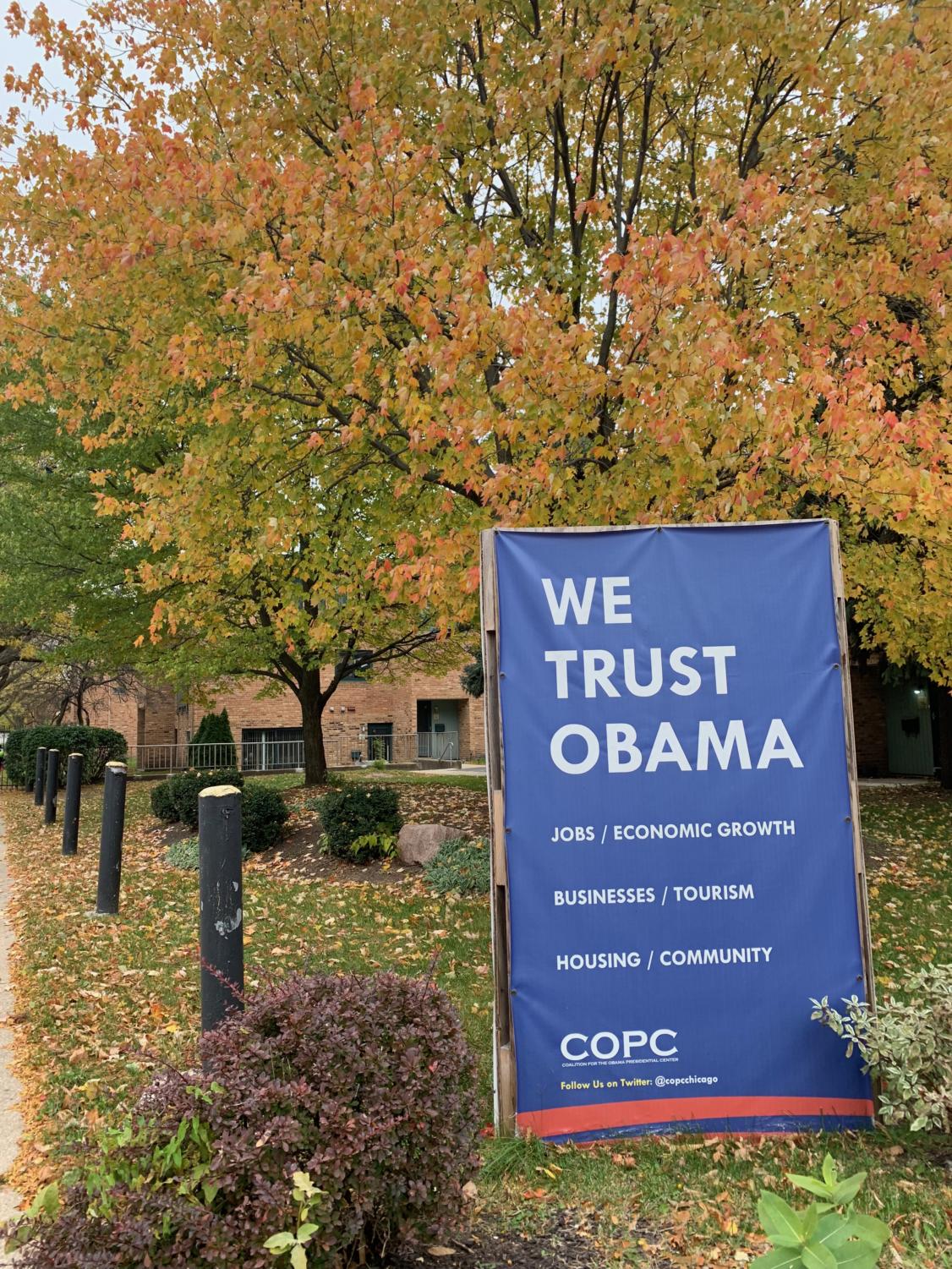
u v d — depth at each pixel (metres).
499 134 7.12
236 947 4.38
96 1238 2.36
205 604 10.76
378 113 6.80
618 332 6.60
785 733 4.48
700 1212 3.55
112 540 13.89
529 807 4.38
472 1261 3.19
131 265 6.94
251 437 8.17
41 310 7.98
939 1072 3.76
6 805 21.09
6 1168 3.89
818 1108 4.26
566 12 7.12
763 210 5.98
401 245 6.77
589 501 6.62
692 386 5.70
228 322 8.48
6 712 36.44
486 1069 4.85
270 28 7.16
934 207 6.45
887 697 21.83
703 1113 4.25
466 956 7.07
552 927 4.32
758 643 4.52
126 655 16.78
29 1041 5.50
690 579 4.54
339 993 3.22
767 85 7.75
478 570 6.07
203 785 13.71
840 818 4.45
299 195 6.43
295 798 16.92
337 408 8.00
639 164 7.89
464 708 36.84
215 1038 2.98
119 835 8.93
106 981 6.54
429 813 14.02
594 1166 3.92
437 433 6.30
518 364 5.89
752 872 4.39
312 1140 2.71
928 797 16.02
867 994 4.34
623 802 4.40
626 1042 4.27
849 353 6.86
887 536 9.98
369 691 35.25
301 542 10.75
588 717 4.44
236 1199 2.57
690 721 4.46
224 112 7.37
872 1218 2.06
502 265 8.27
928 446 5.89
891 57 6.54
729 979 4.33
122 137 7.50
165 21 7.63
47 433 13.58
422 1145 2.93
